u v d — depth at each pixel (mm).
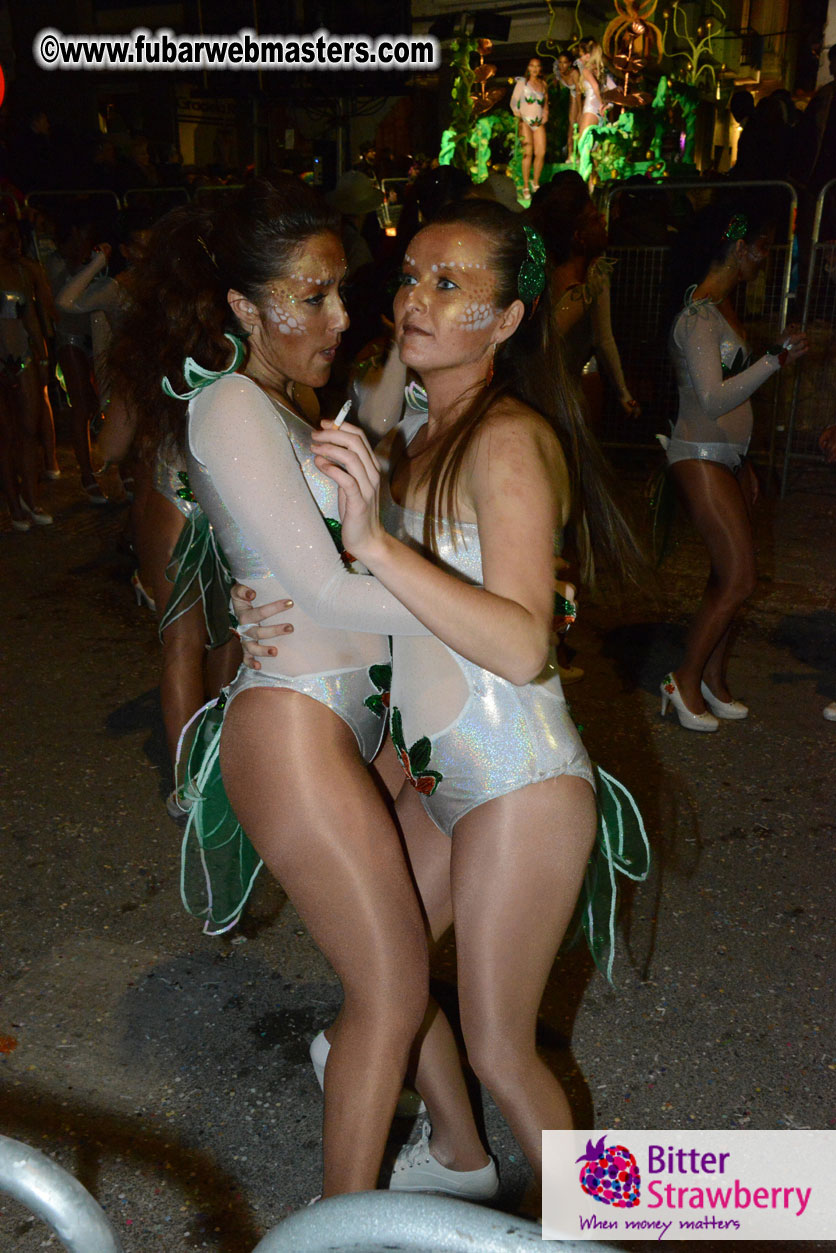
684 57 19141
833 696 4559
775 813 3598
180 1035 2607
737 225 3623
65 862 3332
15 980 2801
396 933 1727
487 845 1704
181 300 1959
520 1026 1734
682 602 5707
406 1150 2100
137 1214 2102
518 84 14797
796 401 7609
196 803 2113
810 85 24219
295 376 1947
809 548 6523
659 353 8320
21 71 18047
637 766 3932
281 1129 2324
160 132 18156
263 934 3000
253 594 1844
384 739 2055
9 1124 2316
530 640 1541
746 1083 2432
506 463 1597
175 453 2441
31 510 6930
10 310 6500
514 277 1704
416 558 1514
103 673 4785
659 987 2750
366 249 5566
